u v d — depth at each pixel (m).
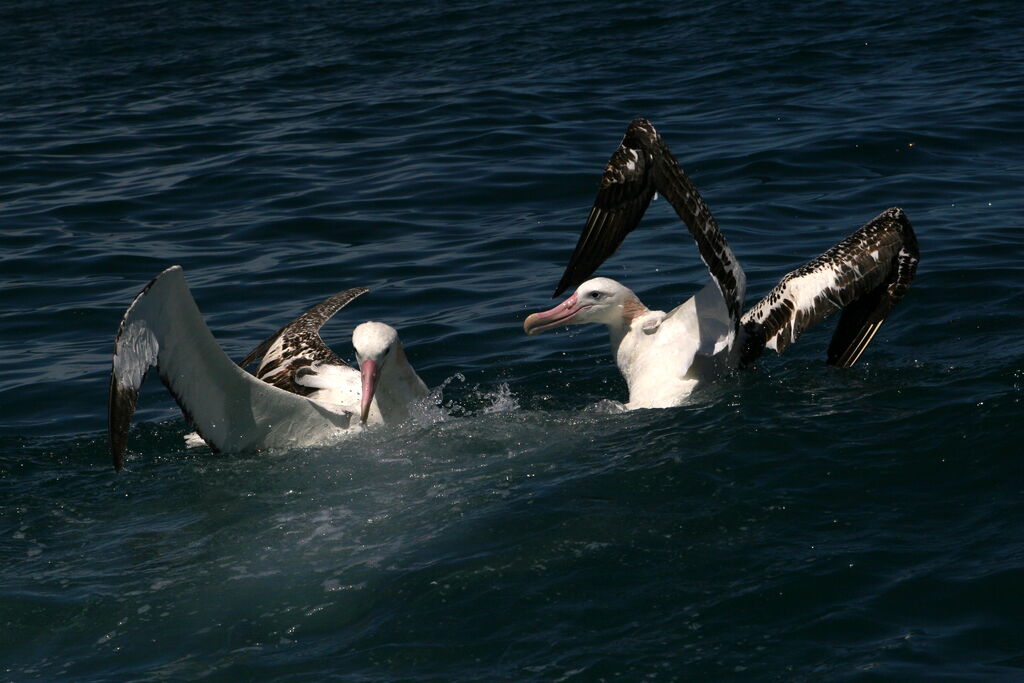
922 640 7.83
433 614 8.61
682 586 8.64
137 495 11.49
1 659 8.79
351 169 23.95
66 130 28.44
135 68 36.41
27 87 34.22
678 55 33.25
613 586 8.73
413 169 23.62
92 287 18.33
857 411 11.64
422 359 15.30
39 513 11.16
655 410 12.41
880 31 34.53
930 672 7.48
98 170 24.91
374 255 19.19
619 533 9.44
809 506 9.66
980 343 14.05
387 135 26.38
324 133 26.78
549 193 21.89
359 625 8.66
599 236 11.62
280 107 29.92
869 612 8.16
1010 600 8.15
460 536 9.66
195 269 18.94
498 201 21.62
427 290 17.61
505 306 16.80
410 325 16.38
